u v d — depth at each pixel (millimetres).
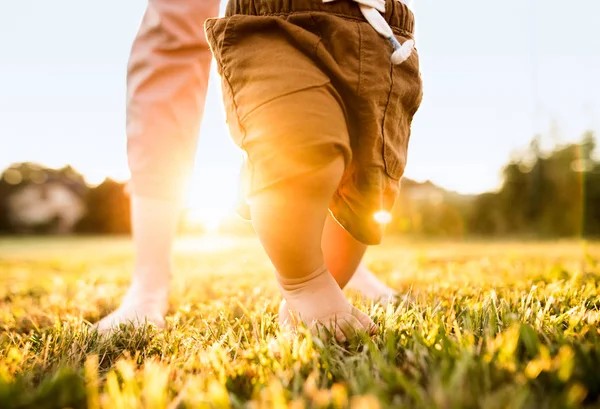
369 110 1296
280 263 1305
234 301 2061
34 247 15039
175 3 2004
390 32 1356
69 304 2320
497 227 15820
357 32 1302
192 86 2041
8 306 2430
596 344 1012
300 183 1211
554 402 793
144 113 1979
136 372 1128
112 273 4180
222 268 4160
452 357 981
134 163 1974
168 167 1974
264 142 1232
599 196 14742
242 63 1308
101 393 987
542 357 905
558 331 1189
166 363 1186
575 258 4098
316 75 1256
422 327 1230
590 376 887
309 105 1225
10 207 32344
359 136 1319
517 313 1408
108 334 1504
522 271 2799
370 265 3787
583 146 15055
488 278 2523
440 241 12219
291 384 976
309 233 1258
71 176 34938
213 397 851
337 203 1397
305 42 1274
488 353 959
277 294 2225
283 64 1264
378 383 895
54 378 959
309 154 1200
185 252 7996
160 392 855
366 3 1347
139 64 2018
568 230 14805
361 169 1329
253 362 1125
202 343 1360
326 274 1348
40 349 1370
